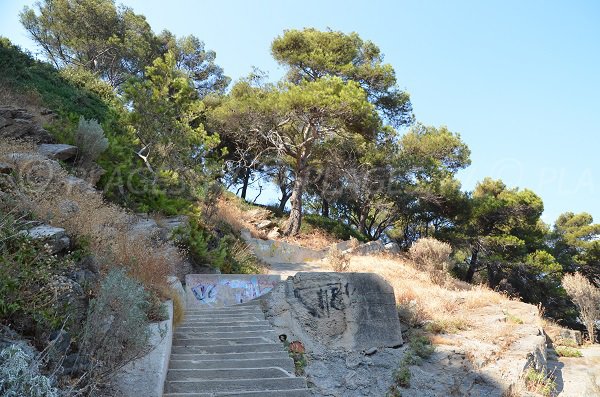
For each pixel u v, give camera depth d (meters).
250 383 6.02
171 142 15.51
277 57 27.27
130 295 4.63
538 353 8.61
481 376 7.29
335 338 8.25
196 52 36.41
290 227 23.55
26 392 3.43
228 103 23.28
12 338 4.04
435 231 28.73
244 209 24.62
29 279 4.53
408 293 11.39
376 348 8.13
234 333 7.91
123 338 4.50
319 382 6.96
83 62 30.25
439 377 7.28
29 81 17.20
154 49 33.31
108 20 30.73
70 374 4.38
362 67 25.89
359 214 32.81
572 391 7.80
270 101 21.39
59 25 29.69
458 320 9.88
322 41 26.84
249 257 16.12
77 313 5.01
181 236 11.79
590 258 29.33
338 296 8.71
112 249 7.00
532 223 27.98
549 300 25.69
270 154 27.39
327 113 20.64
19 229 5.06
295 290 8.87
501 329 9.52
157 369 5.29
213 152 20.53
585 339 12.29
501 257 25.61
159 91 16.27
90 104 18.97
